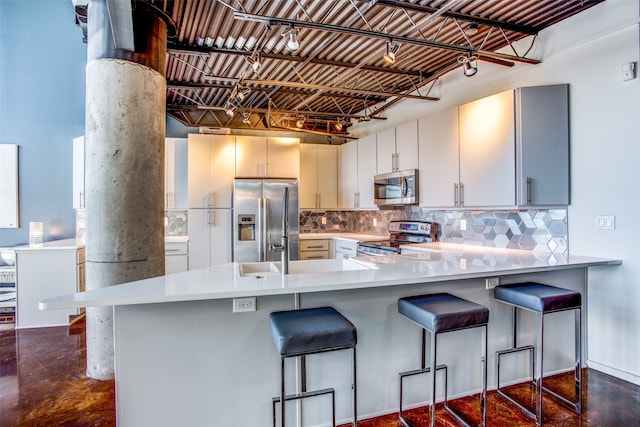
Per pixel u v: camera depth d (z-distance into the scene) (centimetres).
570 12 269
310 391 199
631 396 229
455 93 381
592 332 270
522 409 215
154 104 257
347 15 272
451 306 194
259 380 190
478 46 324
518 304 219
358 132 578
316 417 201
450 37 312
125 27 224
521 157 276
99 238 243
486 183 304
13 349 317
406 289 221
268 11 263
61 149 462
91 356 264
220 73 382
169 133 526
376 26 290
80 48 469
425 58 354
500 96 292
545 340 260
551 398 229
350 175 527
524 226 314
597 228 262
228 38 303
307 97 470
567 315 266
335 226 595
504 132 288
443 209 367
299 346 161
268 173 513
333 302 205
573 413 212
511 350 240
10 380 260
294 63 356
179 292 163
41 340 338
